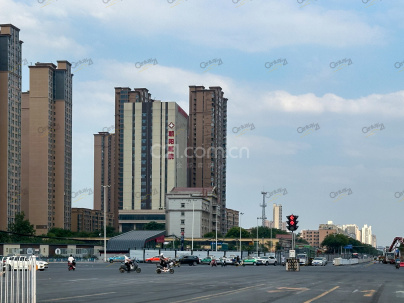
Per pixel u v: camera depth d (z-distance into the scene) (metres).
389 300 30.14
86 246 185.50
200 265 127.69
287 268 82.06
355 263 167.25
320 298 30.94
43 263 82.25
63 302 27.55
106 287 40.25
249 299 29.95
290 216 76.12
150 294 33.31
